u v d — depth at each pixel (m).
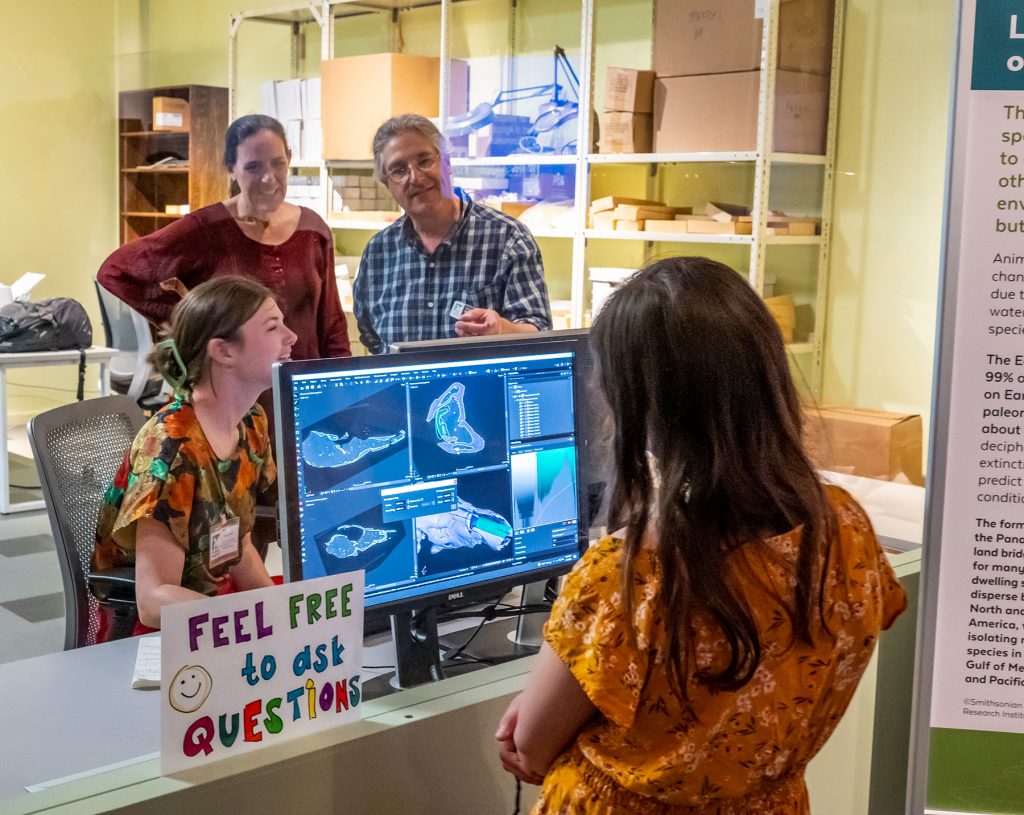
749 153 3.48
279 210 1.90
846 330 3.73
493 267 2.58
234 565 1.61
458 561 1.49
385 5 3.58
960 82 1.52
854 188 3.68
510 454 1.55
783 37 3.45
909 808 1.65
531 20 4.28
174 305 1.74
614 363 0.96
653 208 3.82
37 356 1.67
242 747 1.14
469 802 1.34
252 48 2.54
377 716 1.27
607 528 0.99
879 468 3.23
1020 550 1.57
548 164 4.03
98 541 1.59
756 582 0.91
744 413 0.93
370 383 1.38
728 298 0.94
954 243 1.54
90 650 1.52
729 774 0.93
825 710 1.00
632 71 3.73
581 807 0.97
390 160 2.50
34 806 1.03
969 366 1.56
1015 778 1.62
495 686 1.39
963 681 1.61
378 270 2.62
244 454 1.64
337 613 1.22
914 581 2.04
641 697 0.92
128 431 1.80
